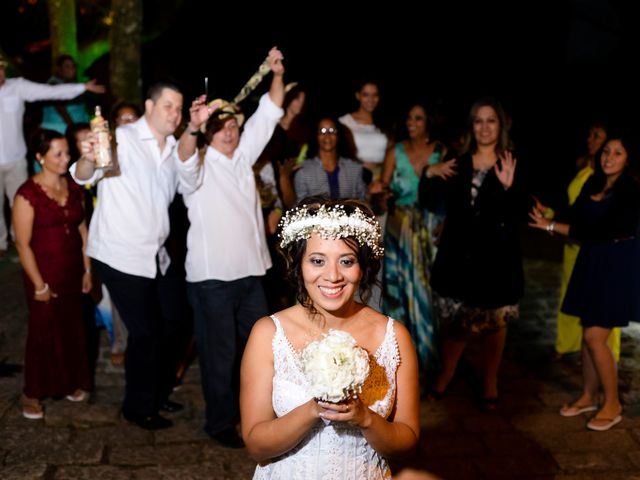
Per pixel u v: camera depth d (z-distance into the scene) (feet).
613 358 13.51
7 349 16.56
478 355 17.13
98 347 16.96
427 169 14.56
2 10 37.22
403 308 16.28
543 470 12.18
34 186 13.21
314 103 41.19
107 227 12.50
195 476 11.77
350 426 6.56
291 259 6.70
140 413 13.23
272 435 6.28
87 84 23.20
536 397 14.97
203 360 12.92
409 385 6.84
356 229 6.44
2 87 22.17
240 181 12.89
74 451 12.35
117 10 24.70
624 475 12.06
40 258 13.28
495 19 41.70
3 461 11.93
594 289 13.23
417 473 7.52
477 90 42.06
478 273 13.69
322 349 5.78
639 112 37.40
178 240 14.83
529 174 13.71
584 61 39.99
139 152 12.46
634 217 12.98
